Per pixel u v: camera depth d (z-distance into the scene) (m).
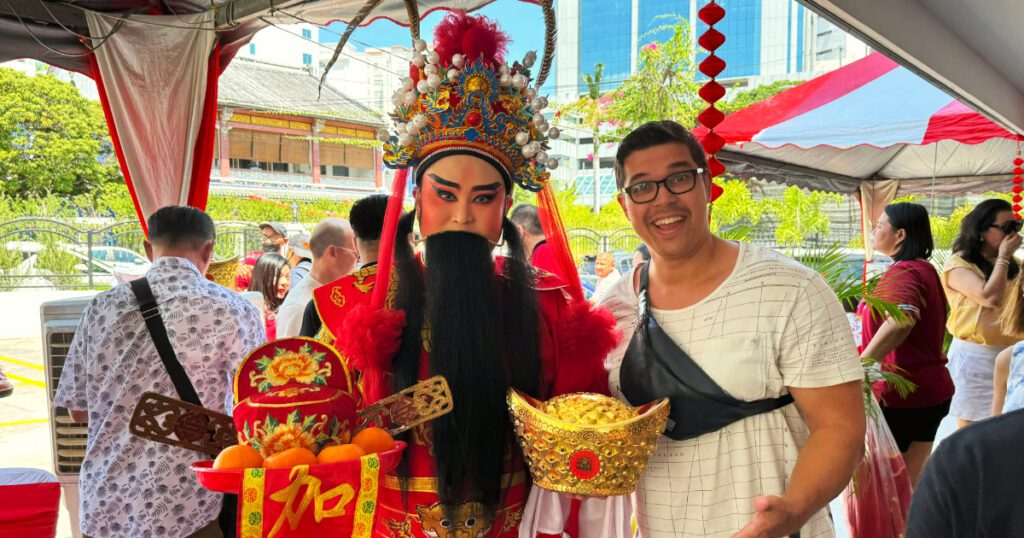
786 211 18.09
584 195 34.16
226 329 1.98
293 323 2.79
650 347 1.44
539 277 1.69
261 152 25.06
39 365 8.38
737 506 1.37
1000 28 3.86
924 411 3.17
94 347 1.94
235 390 1.34
